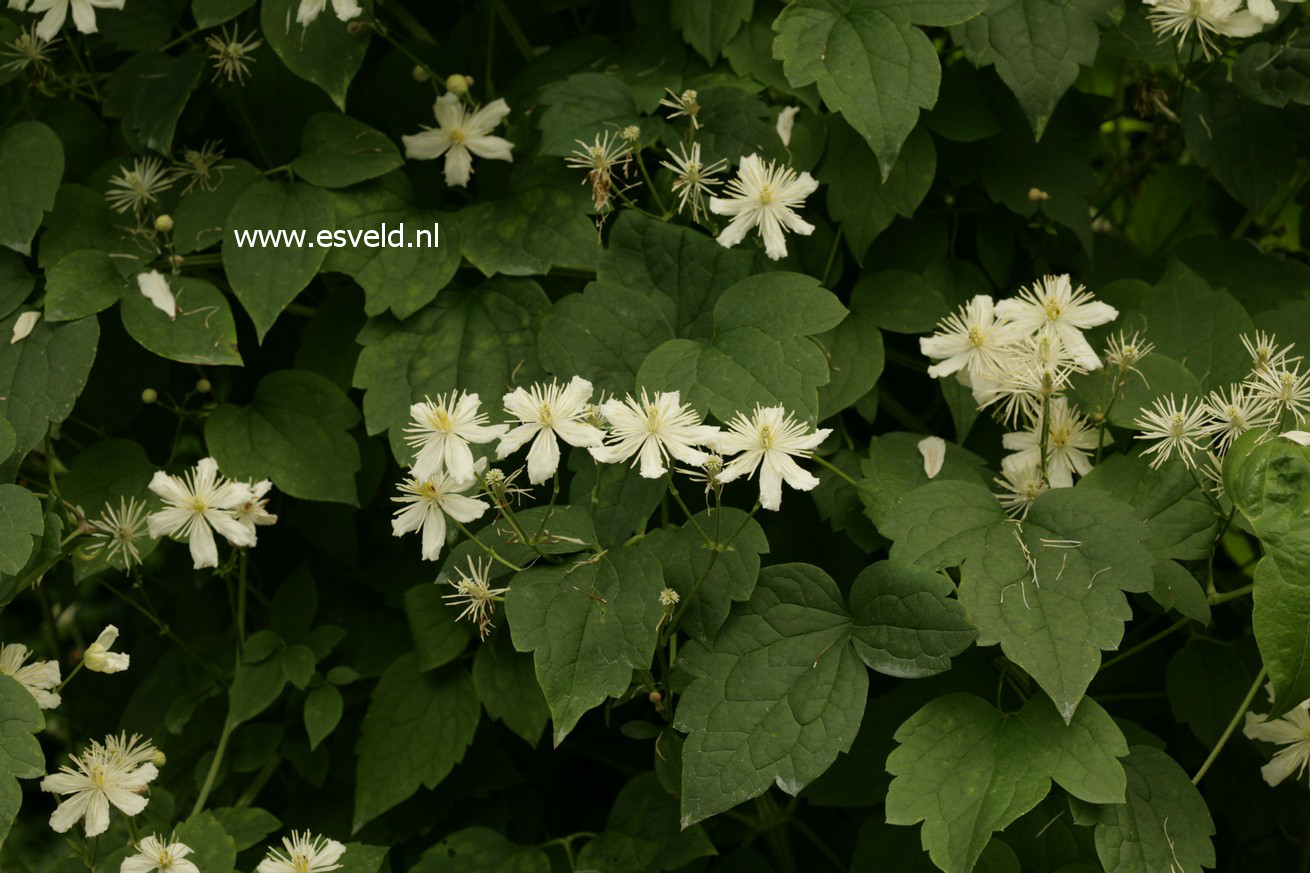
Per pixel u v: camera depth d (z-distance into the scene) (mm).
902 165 1347
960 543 1245
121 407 1431
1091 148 1454
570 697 1220
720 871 1395
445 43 1439
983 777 1221
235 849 1299
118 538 1333
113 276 1338
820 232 1365
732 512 1269
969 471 1318
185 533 1290
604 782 1496
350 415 1367
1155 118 1440
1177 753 1384
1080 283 1432
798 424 1249
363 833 1402
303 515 1431
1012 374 1271
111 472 1367
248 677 1379
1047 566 1233
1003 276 1400
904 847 1333
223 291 1419
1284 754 1295
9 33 1382
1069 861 1277
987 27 1328
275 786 1441
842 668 1243
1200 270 1438
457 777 1417
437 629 1372
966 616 1226
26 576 1288
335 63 1338
